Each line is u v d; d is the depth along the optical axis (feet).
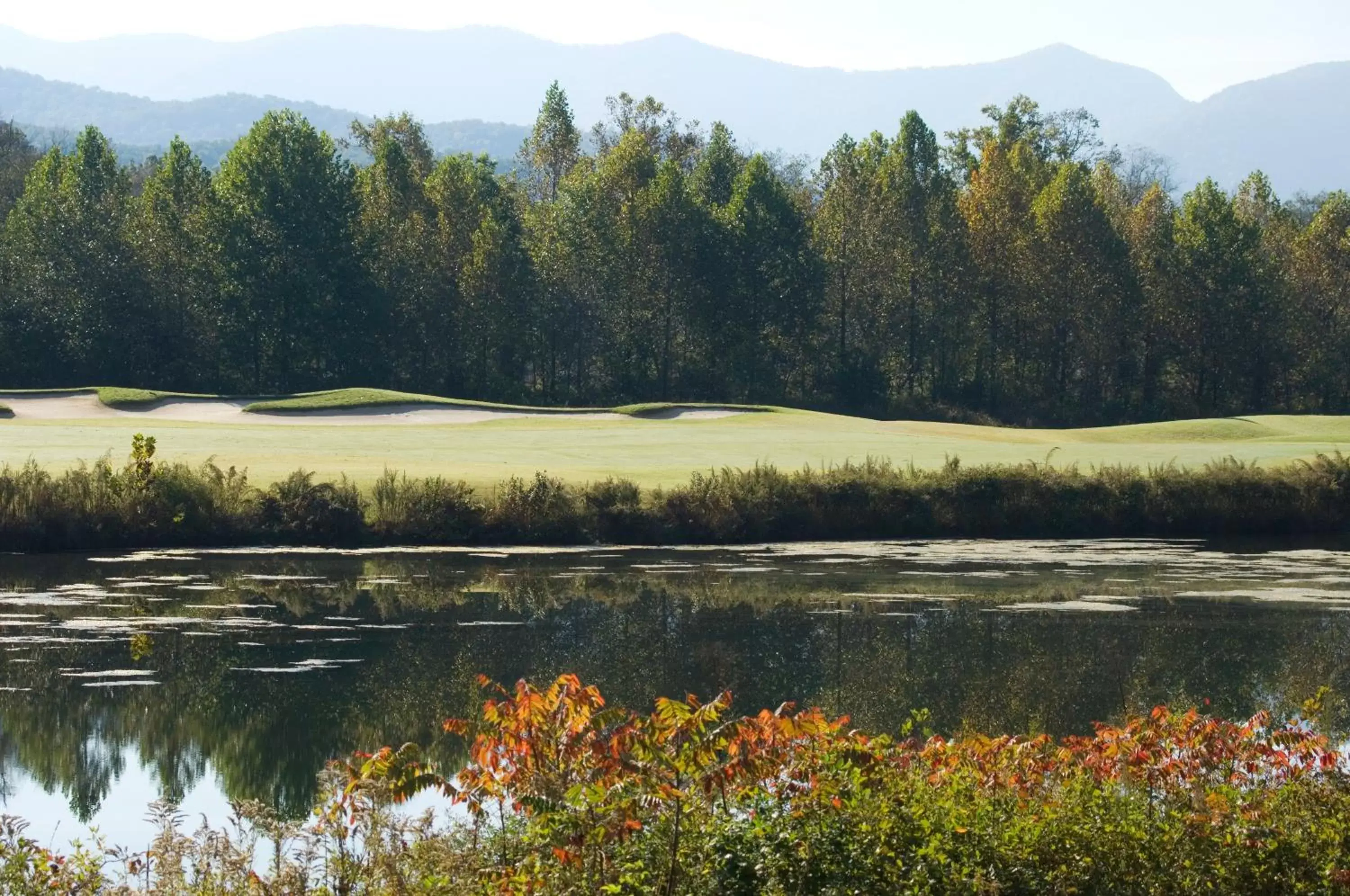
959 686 71.92
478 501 129.70
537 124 408.05
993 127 440.04
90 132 309.01
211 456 150.41
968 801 37.91
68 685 70.18
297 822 47.47
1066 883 35.37
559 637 84.69
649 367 333.21
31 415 224.12
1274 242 359.87
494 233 312.50
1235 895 36.06
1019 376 344.49
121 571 108.17
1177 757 42.65
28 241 294.05
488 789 33.58
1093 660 79.36
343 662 76.54
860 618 92.17
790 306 325.62
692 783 34.63
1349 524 150.00
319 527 123.85
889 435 211.00
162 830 42.01
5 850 34.78
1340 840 37.32
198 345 298.76
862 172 338.34
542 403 314.35
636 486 133.90
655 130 425.28
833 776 35.91
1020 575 113.91
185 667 74.79
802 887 33.53
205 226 295.28
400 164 326.24
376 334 304.91
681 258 318.04
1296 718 64.90
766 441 191.93
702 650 81.05
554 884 32.40
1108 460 177.58
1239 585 109.50
